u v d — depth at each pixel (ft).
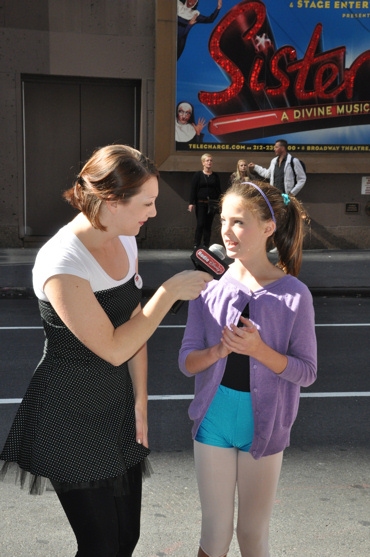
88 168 7.54
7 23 42.96
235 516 12.66
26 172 45.29
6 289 33.58
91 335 7.66
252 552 9.39
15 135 44.21
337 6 44.96
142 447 8.76
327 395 19.92
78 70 43.96
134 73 44.52
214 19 44.04
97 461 8.02
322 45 45.29
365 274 39.37
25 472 8.54
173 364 22.85
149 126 45.19
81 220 7.97
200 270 8.37
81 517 8.09
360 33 45.37
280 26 44.78
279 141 42.78
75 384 8.01
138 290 8.60
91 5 43.45
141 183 7.45
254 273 9.26
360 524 12.62
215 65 44.57
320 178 47.11
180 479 14.26
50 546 11.73
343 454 15.69
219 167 45.44
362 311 32.14
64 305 7.63
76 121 45.27
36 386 8.16
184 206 46.09
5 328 27.50
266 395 8.81
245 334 8.41
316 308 32.71
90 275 7.82
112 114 45.57
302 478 14.39
